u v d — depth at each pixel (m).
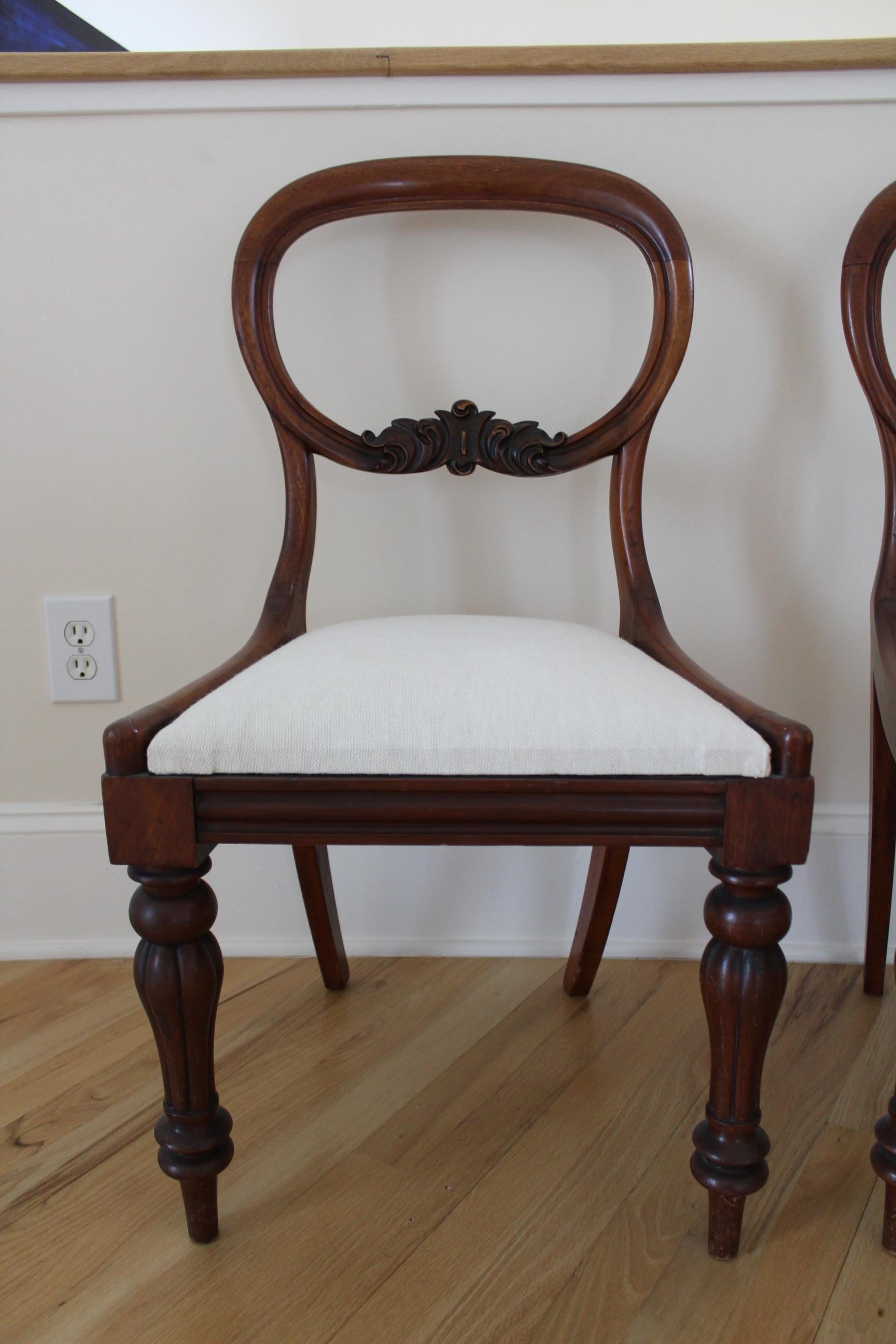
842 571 1.23
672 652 0.90
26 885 1.28
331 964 1.17
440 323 1.18
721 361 1.18
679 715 0.70
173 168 1.14
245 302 0.97
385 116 1.13
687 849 1.27
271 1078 1.02
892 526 0.95
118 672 1.26
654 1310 0.73
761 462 1.21
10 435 1.20
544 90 1.12
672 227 0.97
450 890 1.29
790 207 1.15
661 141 1.13
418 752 0.68
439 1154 0.91
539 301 1.17
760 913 0.69
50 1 1.65
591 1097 0.99
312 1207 0.84
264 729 0.69
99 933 1.29
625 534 1.00
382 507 1.22
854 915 1.29
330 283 1.17
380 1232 0.81
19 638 1.25
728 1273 0.77
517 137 1.14
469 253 1.16
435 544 1.23
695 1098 0.99
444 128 1.13
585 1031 1.11
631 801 0.69
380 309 1.17
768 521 1.22
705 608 1.25
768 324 1.17
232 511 1.22
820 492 1.21
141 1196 0.86
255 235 0.97
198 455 1.21
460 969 1.26
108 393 1.19
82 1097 0.99
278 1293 0.75
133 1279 0.76
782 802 0.68
